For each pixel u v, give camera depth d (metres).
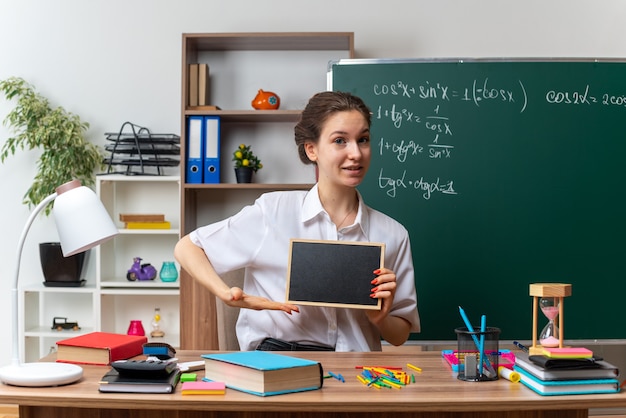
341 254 1.96
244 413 1.59
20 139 4.04
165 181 4.16
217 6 4.14
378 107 3.36
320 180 2.18
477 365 1.66
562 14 4.08
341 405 1.46
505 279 3.29
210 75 4.13
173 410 1.58
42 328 4.17
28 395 1.50
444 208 3.32
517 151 3.33
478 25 4.09
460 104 3.34
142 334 4.01
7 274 4.20
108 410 1.58
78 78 4.19
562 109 3.33
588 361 1.54
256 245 2.21
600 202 3.32
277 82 4.14
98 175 3.91
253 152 4.14
